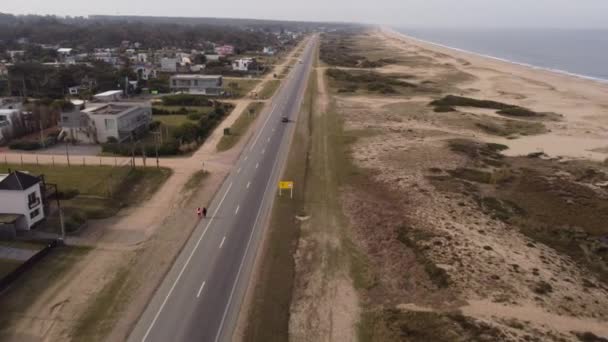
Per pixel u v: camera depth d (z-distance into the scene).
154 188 45.00
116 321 24.73
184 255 32.06
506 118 83.12
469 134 70.62
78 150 56.97
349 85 119.12
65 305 25.89
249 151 59.25
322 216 39.66
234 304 26.67
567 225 39.34
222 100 97.00
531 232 37.69
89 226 35.91
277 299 27.31
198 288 28.11
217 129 70.81
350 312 26.27
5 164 49.84
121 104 68.25
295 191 45.47
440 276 29.83
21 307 25.53
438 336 23.78
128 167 49.81
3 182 33.41
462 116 82.44
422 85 122.50
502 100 102.31
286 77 135.00
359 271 30.72
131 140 60.69
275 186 46.72
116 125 59.81
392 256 32.69
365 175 50.62
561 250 35.06
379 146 62.22
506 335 24.12
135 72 111.50
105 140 60.44
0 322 24.22
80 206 38.97
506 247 34.53
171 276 29.33
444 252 33.09
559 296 28.36
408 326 24.58
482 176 51.22
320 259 32.25
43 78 97.50
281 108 88.50
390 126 74.50
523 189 47.75
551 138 69.31
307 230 36.84
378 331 24.47
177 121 75.06
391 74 144.00
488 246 34.34
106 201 40.34
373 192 45.56
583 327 25.42
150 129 68.38
